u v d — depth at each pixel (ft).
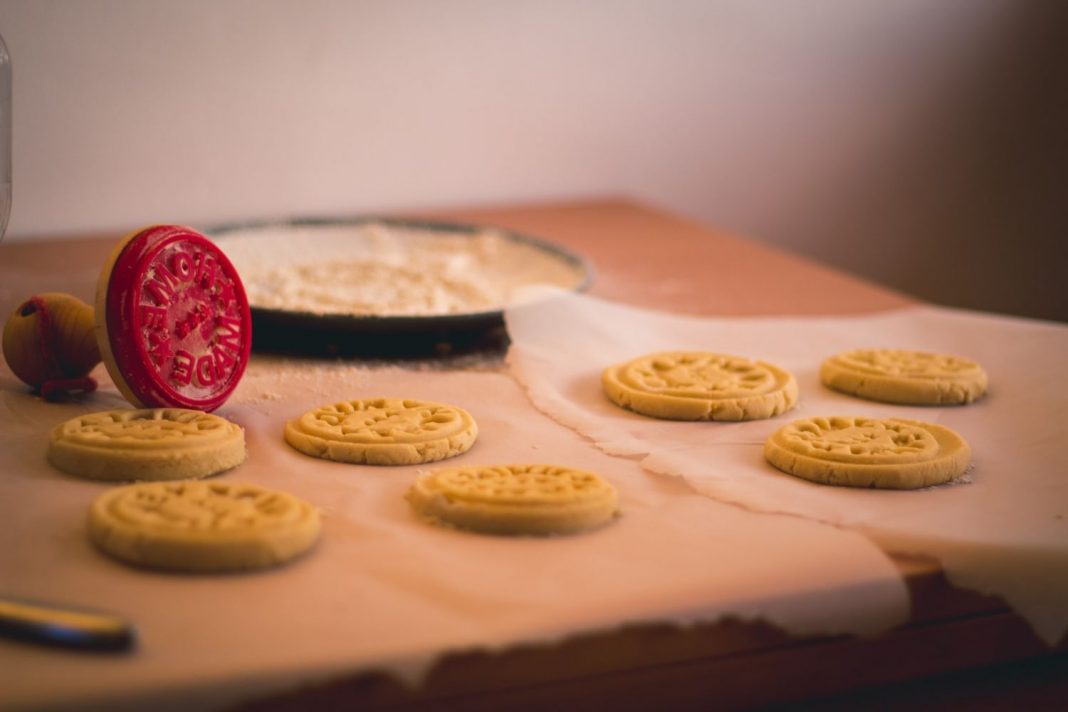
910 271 4.85
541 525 2.14
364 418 2.42
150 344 2.38
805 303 3.11
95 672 1.87
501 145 3.94
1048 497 2.28
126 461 2.22
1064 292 5.14
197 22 3.50
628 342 2.82
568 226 3.70
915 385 2.60
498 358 2.76
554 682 1.98
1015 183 4.89
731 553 2.11
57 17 3.37
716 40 4.16
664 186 4.26
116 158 3.52
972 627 2.14
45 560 2.05
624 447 2.40
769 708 2.10
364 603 1.99
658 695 2.02
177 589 2.00
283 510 2.11
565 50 3.92
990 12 4.58
